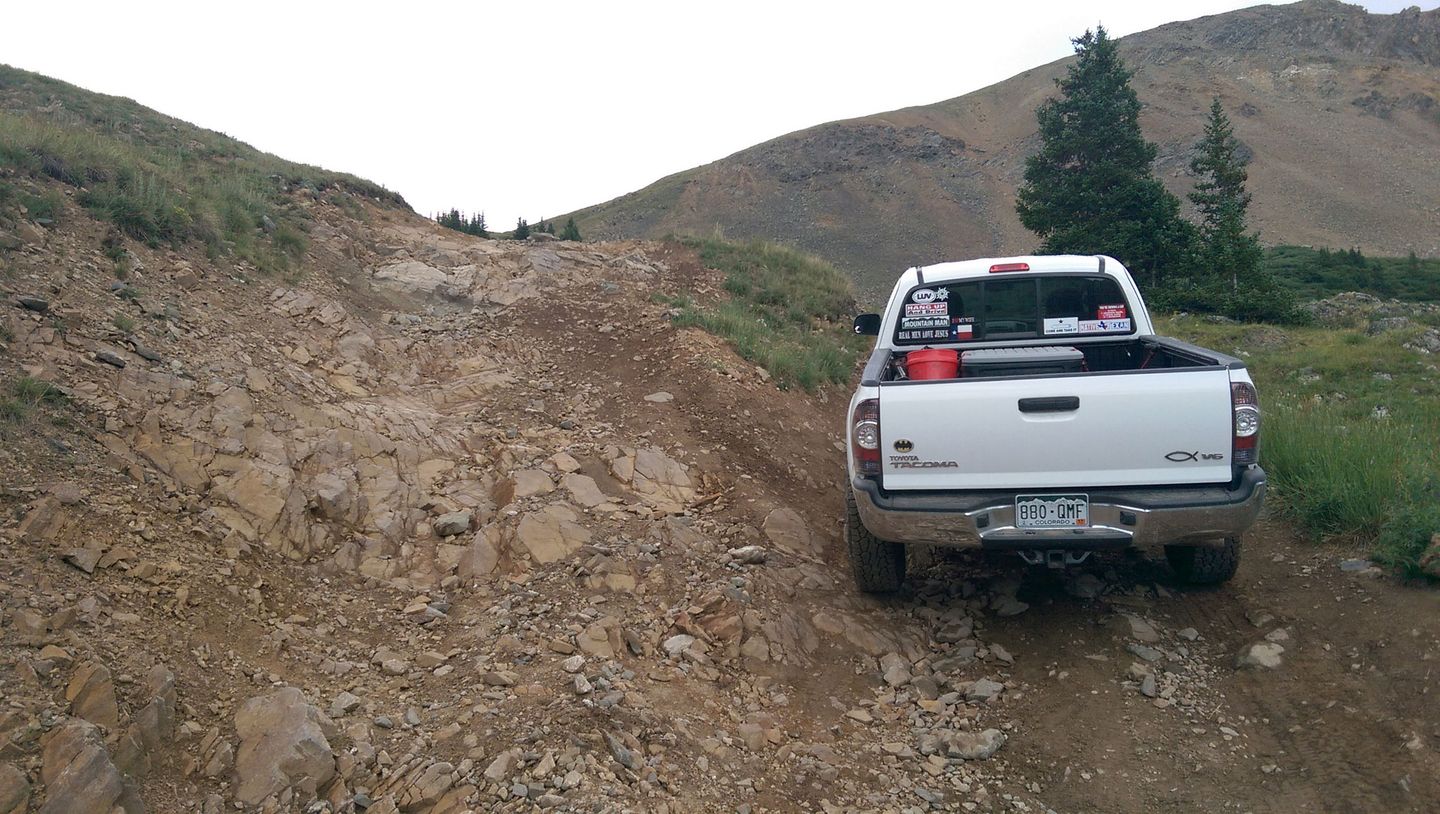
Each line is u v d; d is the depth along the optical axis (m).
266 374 6.65
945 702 4.53
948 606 5.54
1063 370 5.75
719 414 8.14
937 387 4.69
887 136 163.88
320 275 9.77
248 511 5.12
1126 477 4.57
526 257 12.43
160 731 3.31
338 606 4.78
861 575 5.48
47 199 7.29
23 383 5.00
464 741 3.70
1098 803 3.72
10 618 3.44
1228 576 5.41
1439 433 7.67
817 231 140.75
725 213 150.62
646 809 3.43
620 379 8.96
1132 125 30.17
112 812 2.91
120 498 4.60
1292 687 4.34
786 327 12.42
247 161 12.95
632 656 4.60
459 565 5.39
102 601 3.81
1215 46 195.38
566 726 3.79
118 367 5.73
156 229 8.03
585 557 5.46
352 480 5.89
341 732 3.63
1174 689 4.47
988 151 161.00
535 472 6.48
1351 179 136.88
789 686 4.62
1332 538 5.82
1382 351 14.89
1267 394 11.16
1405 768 3.61
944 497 4.73
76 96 13.68
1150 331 6.07
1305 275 52.22
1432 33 185.88
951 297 6.21
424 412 7.50
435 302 10.57
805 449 8.16
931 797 3.78
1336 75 175.12
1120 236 28.33
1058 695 4.52
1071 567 5.92
